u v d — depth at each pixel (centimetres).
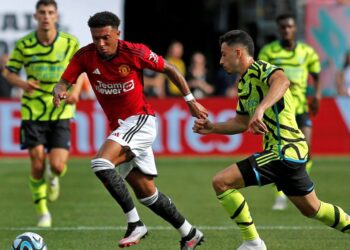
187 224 2533
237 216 2420
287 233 3041
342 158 5450
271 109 2364
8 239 2928
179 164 5169
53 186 3494
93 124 5347
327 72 6078
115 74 2458
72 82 2505
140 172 2503
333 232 3055
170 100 5397
